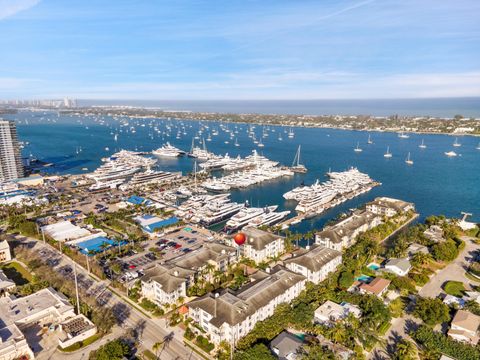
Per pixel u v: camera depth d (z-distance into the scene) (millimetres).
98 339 136375
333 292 164750
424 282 178875
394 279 173375
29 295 159000
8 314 144500
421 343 133375
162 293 156500
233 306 135250
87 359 125312
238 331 133125
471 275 188625
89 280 180625
